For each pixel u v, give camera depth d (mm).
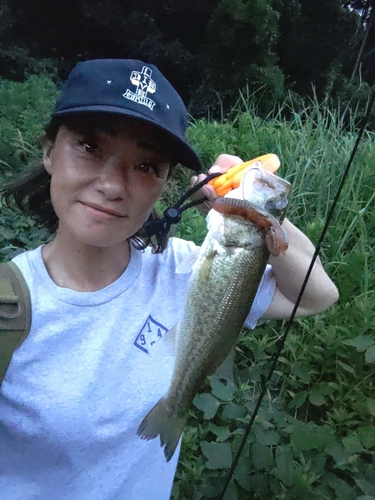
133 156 493
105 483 574
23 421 536
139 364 570
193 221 1486
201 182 574
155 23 4922
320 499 978
